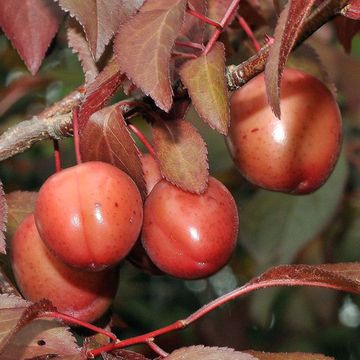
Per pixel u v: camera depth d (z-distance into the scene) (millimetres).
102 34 410
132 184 411
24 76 630
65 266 430
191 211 415
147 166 433
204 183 413
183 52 434
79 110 409
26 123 435
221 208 417
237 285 720
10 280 457
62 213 402
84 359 403
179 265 418
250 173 452
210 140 564
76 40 439
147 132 607
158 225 417
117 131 420
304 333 675
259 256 575
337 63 592
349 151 625
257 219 577
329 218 570
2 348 386
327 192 570
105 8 411
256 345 688
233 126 449
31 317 402
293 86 446
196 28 435
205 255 415
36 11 464
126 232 405
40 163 701
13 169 699
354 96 600
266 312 613
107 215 402
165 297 711
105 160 425
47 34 465
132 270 685
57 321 411
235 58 486
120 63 394
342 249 627
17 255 434
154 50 394
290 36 379
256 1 482
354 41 676
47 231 405
